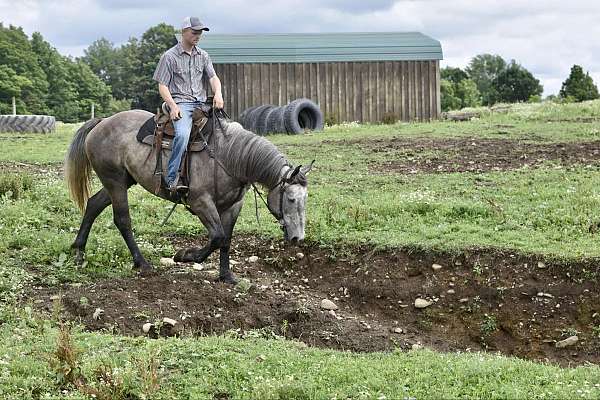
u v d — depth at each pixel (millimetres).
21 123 28609
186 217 13672
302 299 10852
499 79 80938
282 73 31328
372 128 25375
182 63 10578
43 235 12320
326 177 16547
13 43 78375
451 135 21656
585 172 15883
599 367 8383
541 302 10500
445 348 10000
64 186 15258
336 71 31594
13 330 8859
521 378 7664
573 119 24078
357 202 13969
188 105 10547
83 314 9648
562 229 12234
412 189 15109
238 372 7695
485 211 13164
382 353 8680
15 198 14477
